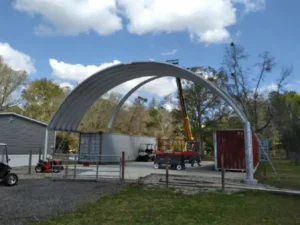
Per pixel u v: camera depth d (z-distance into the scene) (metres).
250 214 6.94
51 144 23.58
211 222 6.14
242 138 17.62
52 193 9.66
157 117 50.16
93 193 9.67
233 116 37.78
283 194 9.63
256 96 32.97
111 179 12.70
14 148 20.95
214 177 13.88
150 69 16.44
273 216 6.77
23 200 8.47
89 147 23.56
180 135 39.81
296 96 49.38
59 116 18.27
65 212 6.99
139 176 13.74
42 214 6.77
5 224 5.88
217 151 18.12
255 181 11.93
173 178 13.16
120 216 6.62
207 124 37.66
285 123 36.44
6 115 21.00
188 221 6.20
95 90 18.89
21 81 41.16
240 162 17.31
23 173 15.38
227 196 9.33
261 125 35.41
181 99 23.11
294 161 30.39
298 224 6.05
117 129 44.91
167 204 8.01
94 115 42.56
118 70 16.84
